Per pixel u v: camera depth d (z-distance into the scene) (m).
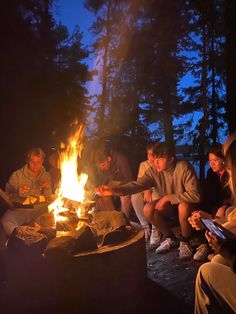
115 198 5.62
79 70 11.31
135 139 11.33
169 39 10.91
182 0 10.96
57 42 10.68
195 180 3.95
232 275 1.95
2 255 3.37
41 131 8.37
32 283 2.60
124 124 11.68
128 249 2.79
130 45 11.48
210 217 2.90
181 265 3.88
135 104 11.62
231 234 2.02
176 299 3.19
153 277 3.64
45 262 2.55
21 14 8.84
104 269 2.62
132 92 11.63
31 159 4.01
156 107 11.38
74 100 10.34
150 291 3.34
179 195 3.95
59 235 2.91
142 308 3.01
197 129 11.16
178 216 4.25
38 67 8.89
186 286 3.42
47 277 2.56
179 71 11.12
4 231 3.47
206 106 11.04
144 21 11.46
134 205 4.67
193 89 11.34
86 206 3.41
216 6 10.37
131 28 11.66
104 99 12.38
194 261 3.94
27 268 2.60
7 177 7.61
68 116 9.27
